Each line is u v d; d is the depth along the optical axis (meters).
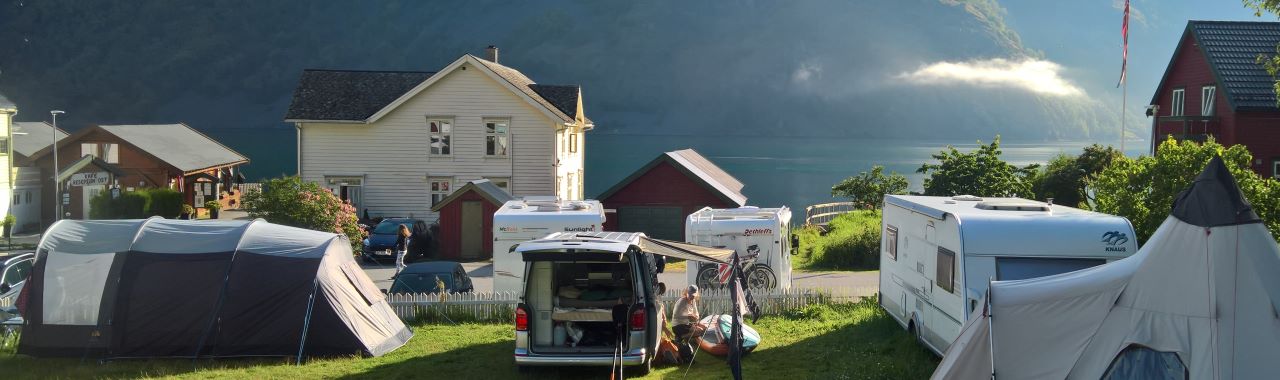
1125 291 10.27
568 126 45.25
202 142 58.56
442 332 18.52
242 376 14.46
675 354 15.19
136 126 54.53
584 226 20.88
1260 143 34.78
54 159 42.62
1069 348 10.29
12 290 19.23
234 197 57.44
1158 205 19.20
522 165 43.22
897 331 17.25
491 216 36.44
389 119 43.22
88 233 16.19
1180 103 39.25
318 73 45.81
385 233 35.00
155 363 15.50
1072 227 13.61
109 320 15.72
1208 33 37.19
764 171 149.38
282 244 16.39
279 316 15.86
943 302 14.27
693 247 15.93
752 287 20.88
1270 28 37.25
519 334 14.01
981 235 13.55
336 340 15.98
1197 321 9.77
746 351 15.89
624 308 14.01
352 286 16.94
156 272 15.86
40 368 15.13
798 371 14.62
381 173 43.41
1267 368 9.50
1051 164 43.06
